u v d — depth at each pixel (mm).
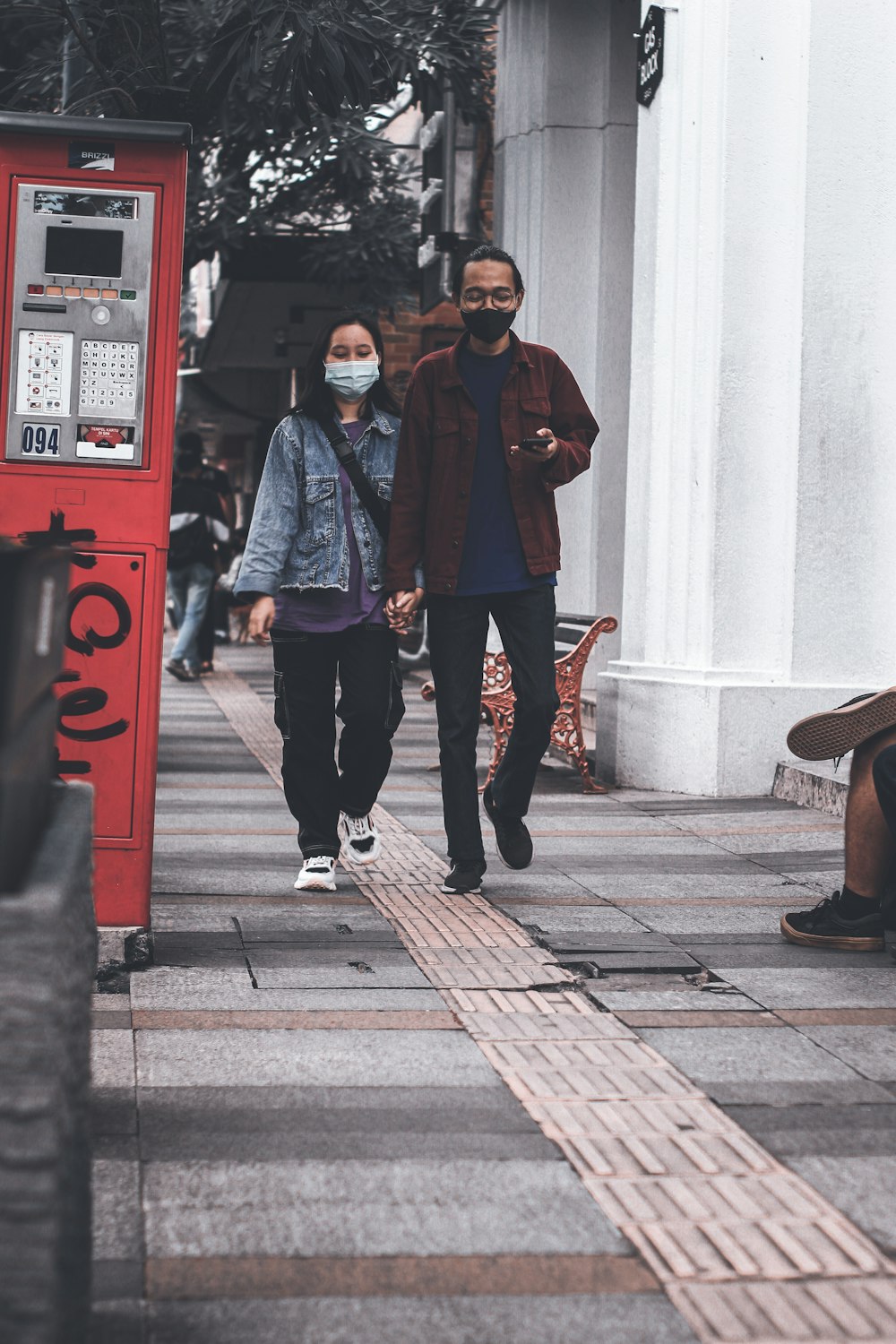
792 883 7547
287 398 31953
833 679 10594
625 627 11312
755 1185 3752
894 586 10586
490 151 18141
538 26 14484
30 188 5594
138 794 5684
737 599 10547
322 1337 2992
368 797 7375
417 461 6895
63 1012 2443
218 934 6246
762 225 10438
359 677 6953
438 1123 4148
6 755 2264
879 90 10383
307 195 18484
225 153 17641
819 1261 3338
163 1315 3064
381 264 18828
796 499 10430
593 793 10688
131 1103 4250
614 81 14219
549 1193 3691
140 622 5676
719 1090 4449
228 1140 3990
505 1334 3014
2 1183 2307
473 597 6914
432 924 6484
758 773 10477
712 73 10461
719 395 10414
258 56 9305
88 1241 2885
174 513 19016
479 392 6906
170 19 13773
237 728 14336
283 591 6887
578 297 14453
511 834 7266
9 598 2340
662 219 10742
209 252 17641
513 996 5414
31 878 2439
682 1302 3146
